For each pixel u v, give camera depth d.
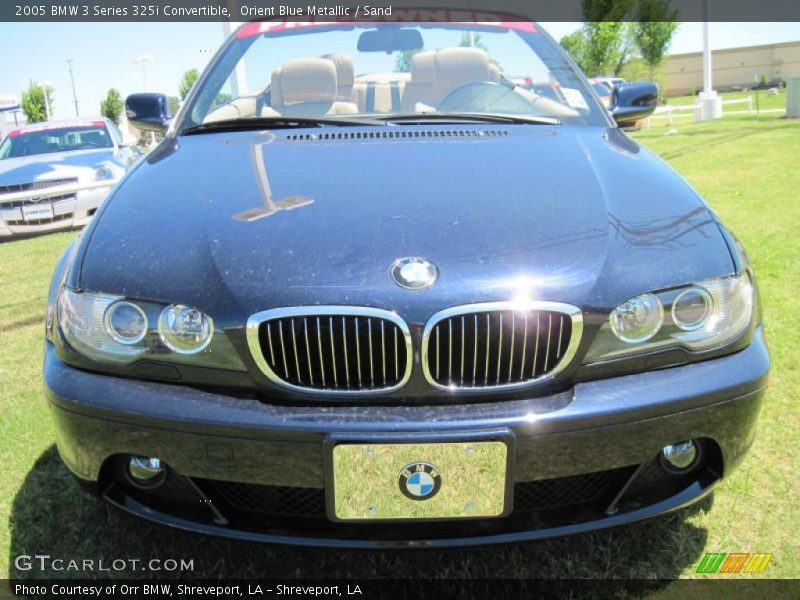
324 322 1.54
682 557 1.89
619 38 35.75
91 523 2.10
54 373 1.69
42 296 4.71
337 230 1.68
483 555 1.93
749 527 2.00
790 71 56.00
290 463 1.54
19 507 2.18
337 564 1.92
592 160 2.08
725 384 1.60
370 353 1.54
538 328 1.55
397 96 2.75
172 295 1.60
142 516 1.68
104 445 1.63
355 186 1.88
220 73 2.84
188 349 1.58
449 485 1.53
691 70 58.69
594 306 1.56
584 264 1.60
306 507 1.66
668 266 1.63
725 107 22.70
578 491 1.69
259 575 1.89
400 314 1.53
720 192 6.82
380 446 1.50
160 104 2.98
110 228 1.81
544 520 1.64
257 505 1.69
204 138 2.40
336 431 1.50
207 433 1.54
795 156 9.16
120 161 8.05
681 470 1.69
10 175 7.29
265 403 1.56
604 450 1.56
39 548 1.99
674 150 10.80
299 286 1.56
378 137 2.27
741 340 1.67
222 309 1.57
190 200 1.88
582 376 1.58
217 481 1.67
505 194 1.83
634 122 3.08
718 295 1.64
